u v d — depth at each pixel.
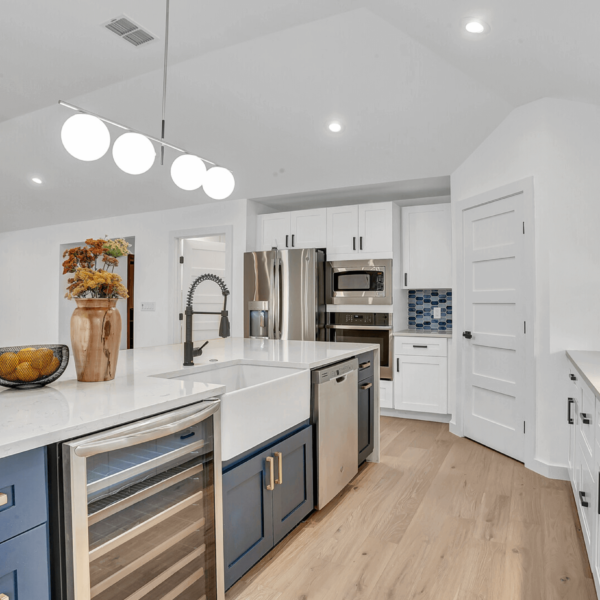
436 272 4.48
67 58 3.17
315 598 1.74
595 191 2.85
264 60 3.19
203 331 5.58
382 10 2.55
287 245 4.89
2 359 1.53
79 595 1.16
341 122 3.69
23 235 6.85
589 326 2.86
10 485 1.07
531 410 3.03
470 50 2.64
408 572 1.90
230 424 1.73
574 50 2.23
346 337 4.61
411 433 3.90
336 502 2.57
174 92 3.62
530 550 2.06
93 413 1.29
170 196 5.18
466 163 3.79
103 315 1.74
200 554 1.58
